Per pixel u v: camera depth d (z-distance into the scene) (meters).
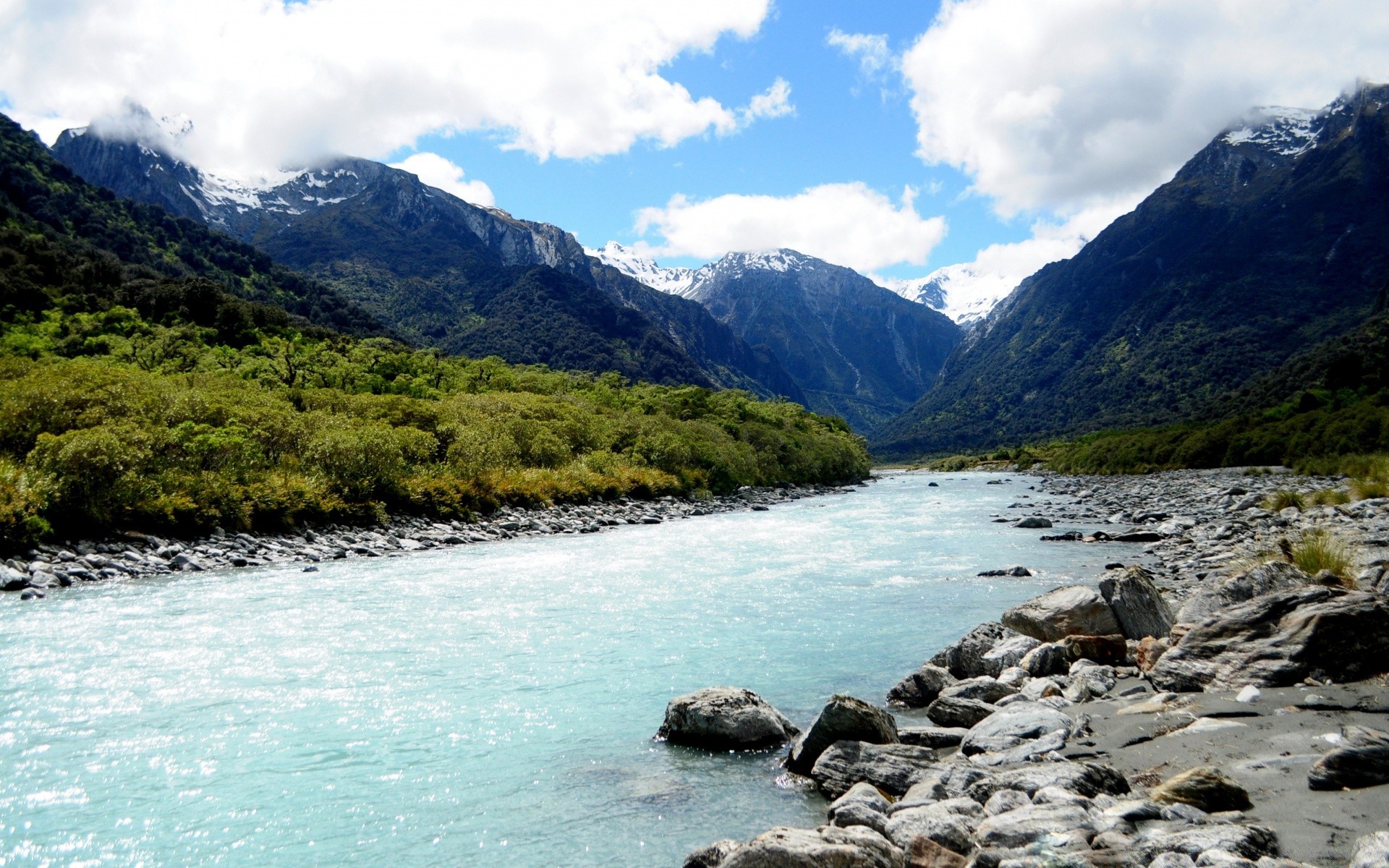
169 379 50.00
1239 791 7.15
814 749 10.05
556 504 47.09
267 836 8.51
